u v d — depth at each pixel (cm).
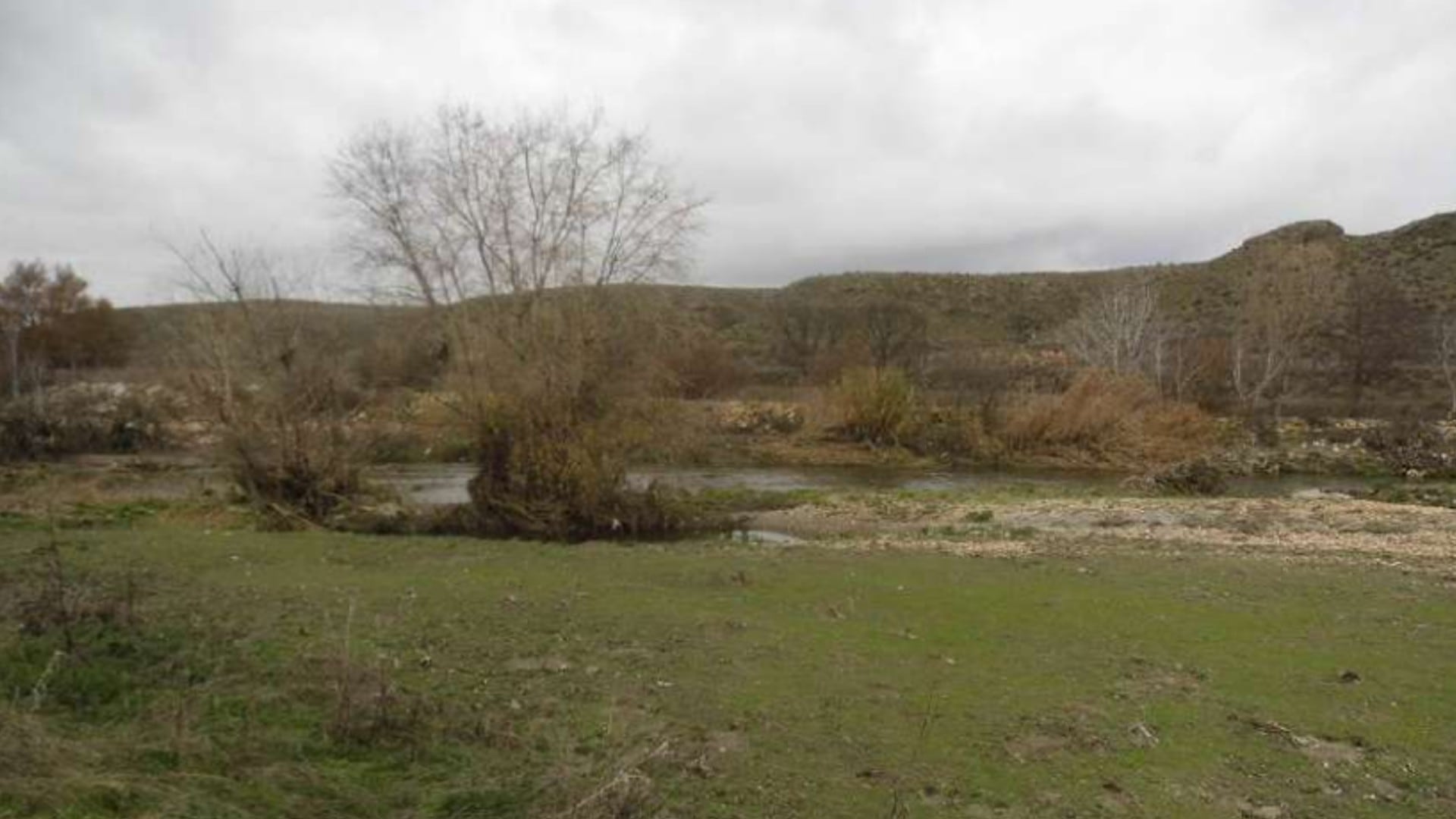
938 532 2138
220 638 1021
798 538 2073
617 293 2147
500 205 2112
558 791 607
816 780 676
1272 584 1378
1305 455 3581
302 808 573
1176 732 784
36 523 1955
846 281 10319
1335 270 6812
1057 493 2822
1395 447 3650
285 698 796
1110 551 1709
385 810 591
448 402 2181
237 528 2012
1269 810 644
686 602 1246
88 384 4353
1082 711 830
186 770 600
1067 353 6056
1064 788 673
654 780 653
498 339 2116
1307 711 838
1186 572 1474
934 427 3822
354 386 2272
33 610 1020
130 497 2452
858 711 823
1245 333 5191
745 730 775
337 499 2175
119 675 849
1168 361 5134
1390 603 1256
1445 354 4878
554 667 945
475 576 1434
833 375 5131
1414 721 814
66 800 498
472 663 959
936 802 646
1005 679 919
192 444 3506
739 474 3309
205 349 2148
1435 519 2144
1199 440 3741
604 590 1325
